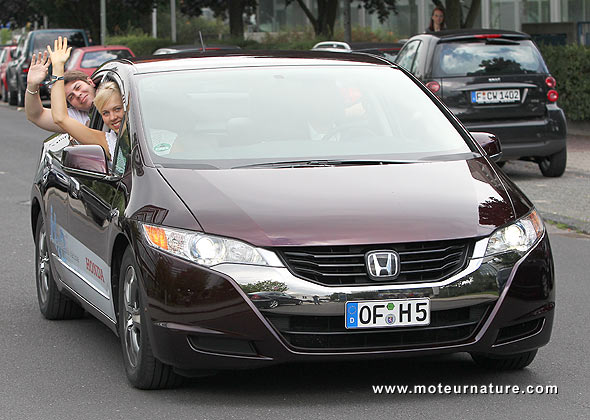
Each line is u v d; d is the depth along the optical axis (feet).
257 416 37.78
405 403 39.14
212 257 37.81
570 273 65.41
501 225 39.65
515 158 109.40
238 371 43.75
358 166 43.14
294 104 47.50
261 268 37.52
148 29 455.63
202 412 38.42
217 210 38.96
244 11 322.14
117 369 44.98
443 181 41.96
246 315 37.40
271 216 38.63
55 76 55.57
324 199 39.81
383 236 37.93
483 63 107.34
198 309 37.70
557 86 152.87
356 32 284.82
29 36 263.70
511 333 39.93
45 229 54.54
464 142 47.14
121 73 49.80
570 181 108.37
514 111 107.04
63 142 55.16
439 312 38.37
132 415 38.34
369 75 50.55
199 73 48.93
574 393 40.40
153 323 38.70
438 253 38.45
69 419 38.17
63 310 54.85
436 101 49.78
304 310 37.35
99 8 366.84
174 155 43.62
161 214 39.47
